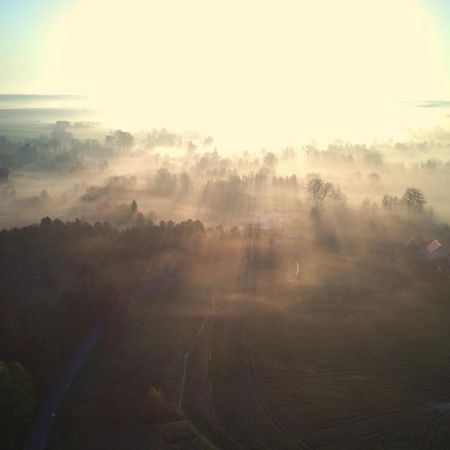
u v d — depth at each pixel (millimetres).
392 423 62156
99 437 59625
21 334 74688
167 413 63656
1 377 59438
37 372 69688
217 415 64188
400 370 74688
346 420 62969
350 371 74500
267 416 63906
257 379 72500
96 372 74062
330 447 57938
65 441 59062
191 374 73812
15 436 57969
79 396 68188
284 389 69938
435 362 76688
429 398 67625
